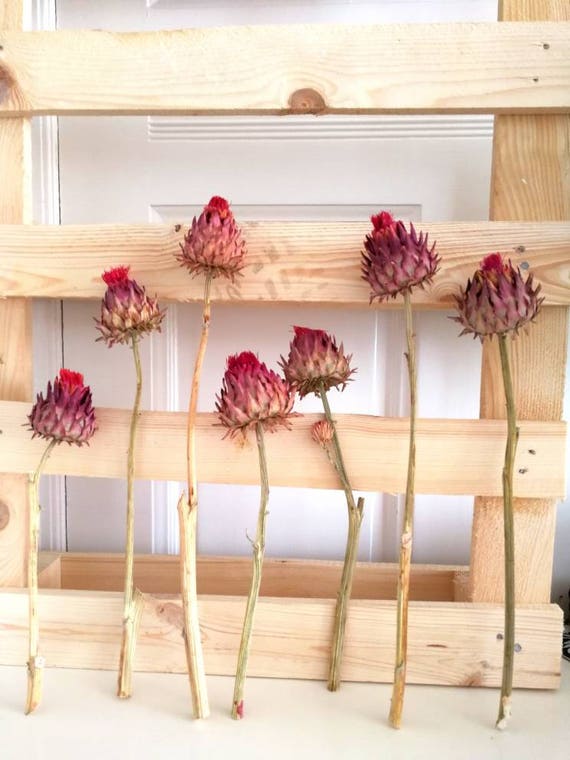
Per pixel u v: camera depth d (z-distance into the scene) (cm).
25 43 69
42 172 84
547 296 67
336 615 66
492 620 67
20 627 70
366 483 68
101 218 85
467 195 82
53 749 56
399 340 85
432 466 68
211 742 57
